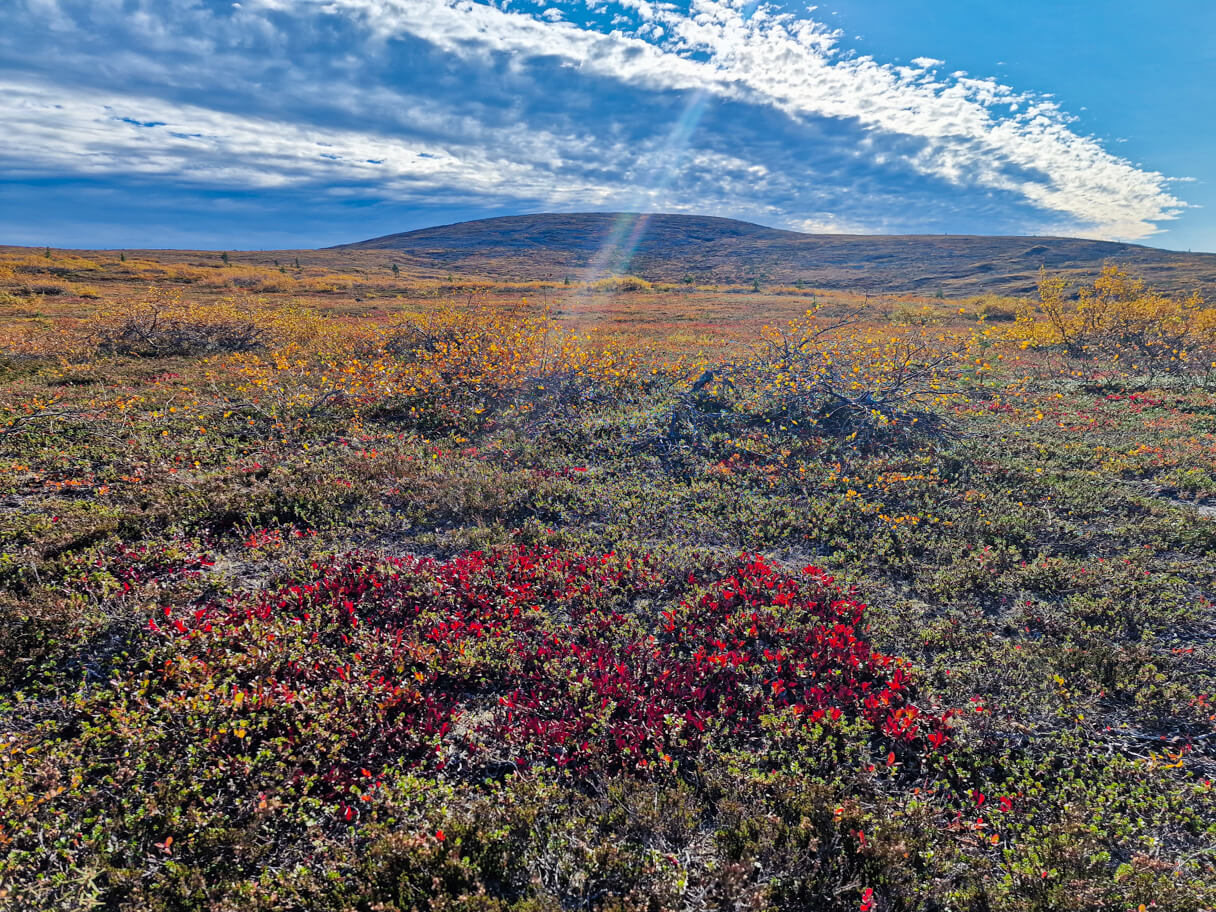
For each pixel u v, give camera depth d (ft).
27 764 13.11
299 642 17.38
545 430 38.73
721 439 36.76
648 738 14.43
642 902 10.35
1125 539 23.73
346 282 189.26
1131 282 69.46
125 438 33.99
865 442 36.01
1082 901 10.29
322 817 12.48
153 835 11.88
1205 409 40.96
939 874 11.19
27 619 17.51
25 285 123.34
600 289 202.08
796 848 11.49
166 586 19.94
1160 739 14.55
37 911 10.34
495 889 11.02
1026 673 16.58
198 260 363.76
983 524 25.02
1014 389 49.24
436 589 20.39
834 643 17.37
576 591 20.54
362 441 36.17
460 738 14.70
